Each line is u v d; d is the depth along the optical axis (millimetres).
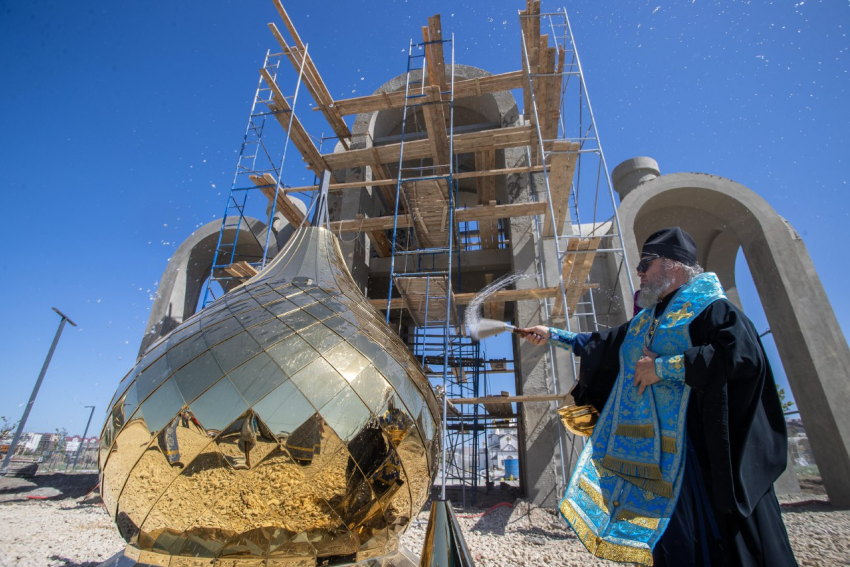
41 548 5680
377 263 13211
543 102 9891
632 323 2143
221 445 1680
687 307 1842
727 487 1478
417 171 14977
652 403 1806
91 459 22344
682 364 1656
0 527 6898
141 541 1739
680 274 2062
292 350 1907
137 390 1873
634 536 1678
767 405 1697
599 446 1979
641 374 1769
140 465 1749
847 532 6570
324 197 3100
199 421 1705
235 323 2020
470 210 9383
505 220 14469
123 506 1797
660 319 1933
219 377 1785
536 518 7840
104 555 5410
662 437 1742
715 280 1898
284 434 1704
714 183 12070
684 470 1654
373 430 1882
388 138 13641
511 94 13531
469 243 15133
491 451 33688
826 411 9844
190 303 13789
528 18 9023
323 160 10727
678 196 12445
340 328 2111
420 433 2090
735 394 1607
